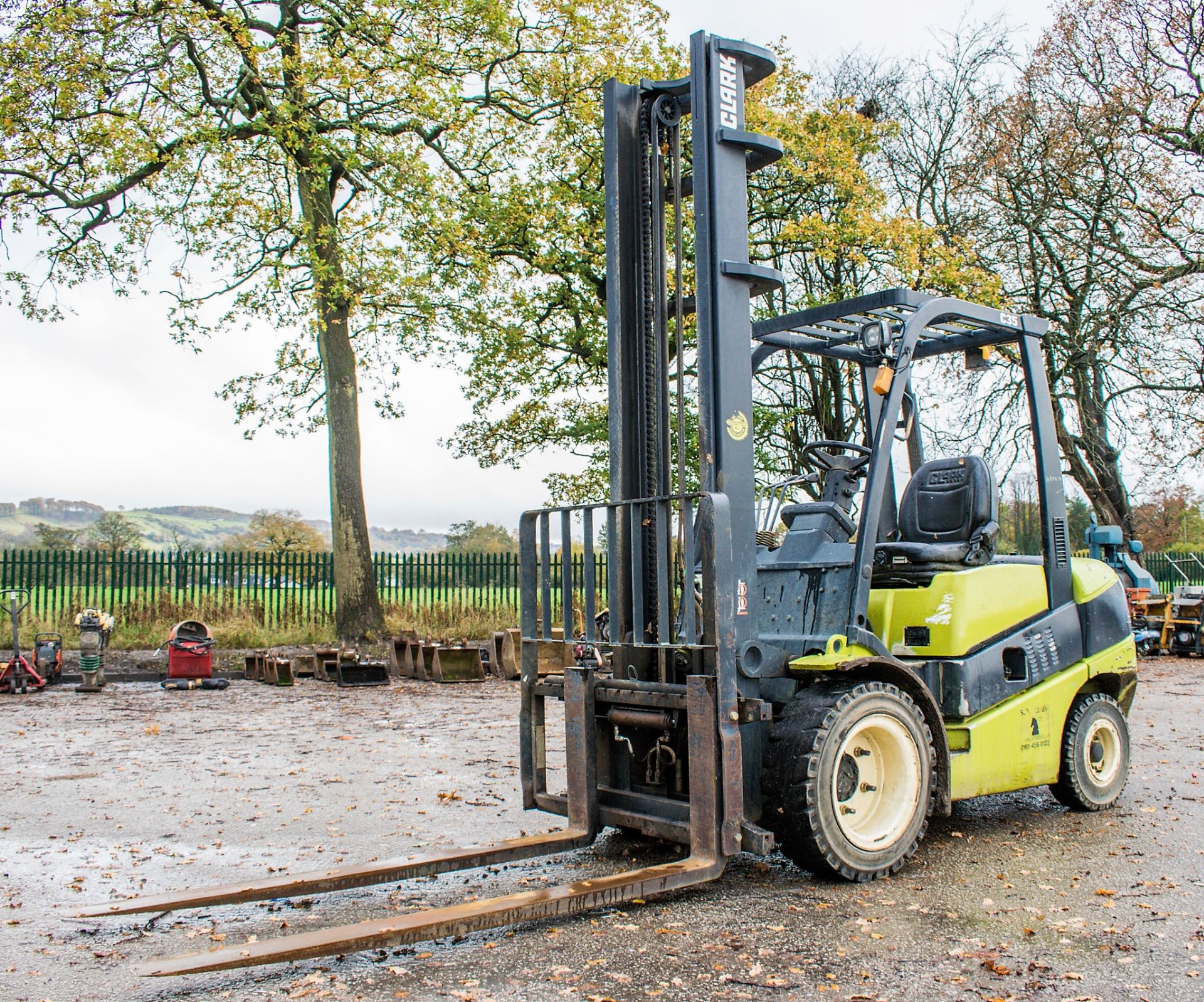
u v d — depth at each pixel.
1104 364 21.89
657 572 5.46
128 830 6.26
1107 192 21.88
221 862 5.55
